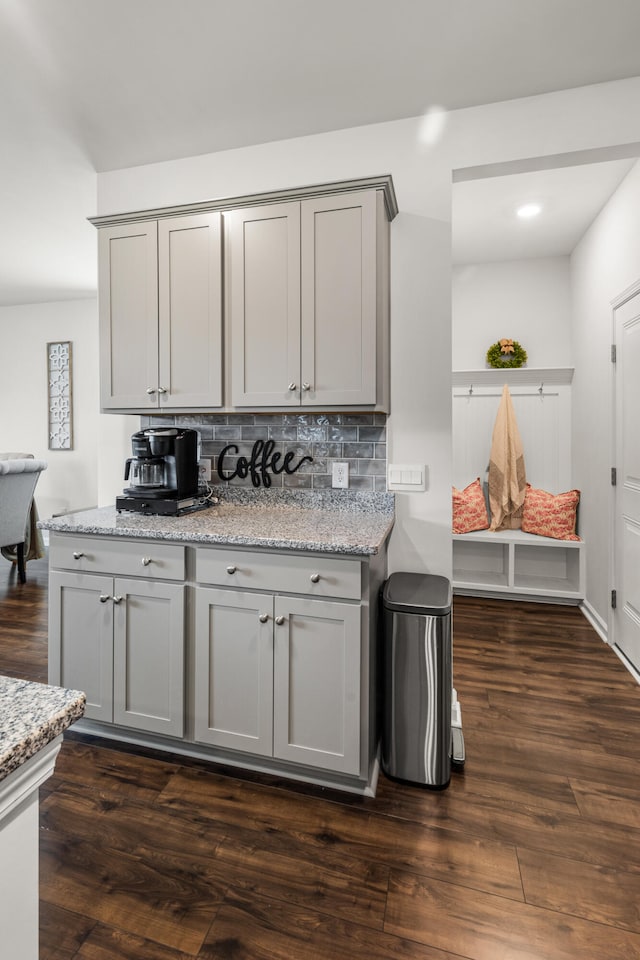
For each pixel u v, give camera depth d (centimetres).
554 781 175
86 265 415
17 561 405
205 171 240
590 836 150
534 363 393
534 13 158
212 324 209
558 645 291
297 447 235
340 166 221
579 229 338
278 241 200
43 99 200
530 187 282
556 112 198
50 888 132
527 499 377
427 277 211
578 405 362
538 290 390
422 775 171
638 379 256
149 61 179
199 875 136
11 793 53
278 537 168
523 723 211
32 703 60
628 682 247
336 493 227
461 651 283
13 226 332
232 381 208
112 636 189
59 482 540
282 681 169
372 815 158
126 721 188
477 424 400
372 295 190
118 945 117
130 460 230
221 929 121
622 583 279
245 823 155
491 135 204
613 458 290
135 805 163
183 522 197
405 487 216
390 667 173
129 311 221
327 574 162
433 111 208
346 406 195
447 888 132
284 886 133
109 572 189
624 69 185
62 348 532
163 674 183
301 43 170
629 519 269
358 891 131
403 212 213
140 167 250
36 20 160
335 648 163
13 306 548
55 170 254
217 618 176
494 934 120
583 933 120
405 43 170
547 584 370
